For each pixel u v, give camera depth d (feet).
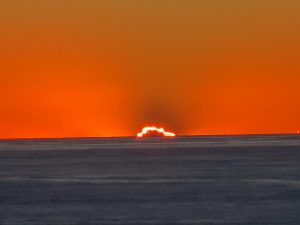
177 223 490.08
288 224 484.33
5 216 517.96
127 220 500.33
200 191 629.92
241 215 512.22
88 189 652.89
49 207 551.59
